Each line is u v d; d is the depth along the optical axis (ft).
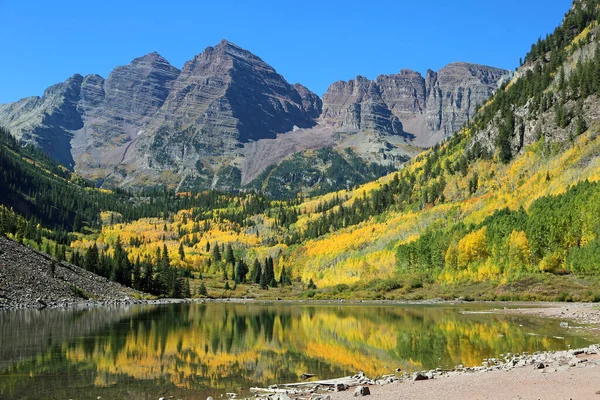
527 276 439.22
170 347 178.40
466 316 290.76
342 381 116.37
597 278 396.37
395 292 541.34
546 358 130.11
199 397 106.93
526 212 504.02
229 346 182.70
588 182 463.42
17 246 447.01
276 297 637.30
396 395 94.32
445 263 540.93
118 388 115.85
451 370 127.54
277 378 127.95
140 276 607.37
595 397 81.92
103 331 218.59
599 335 190.80
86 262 551.18
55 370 135.23
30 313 291.58
